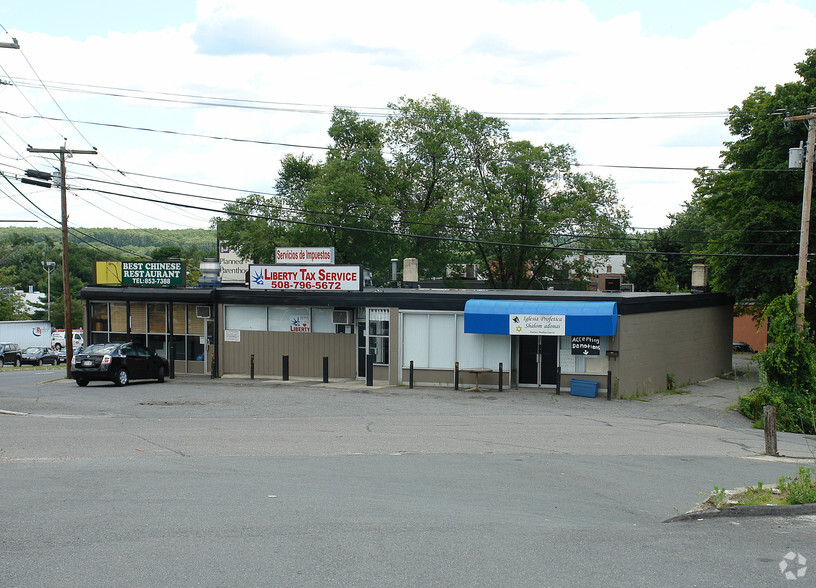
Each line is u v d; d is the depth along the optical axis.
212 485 10.34
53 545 7.45
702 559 7.23
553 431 16.61
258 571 6.68
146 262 30.47
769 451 14.16
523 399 22.42
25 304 92.88
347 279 26.86
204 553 7.20
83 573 6.61
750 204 32.81
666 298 26.64
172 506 9.09
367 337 26.47
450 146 50.34
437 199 52.81
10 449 13.38
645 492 10.41
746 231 32.28
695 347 29.98
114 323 31.06
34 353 51.09
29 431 15.67
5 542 7.55
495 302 23.78
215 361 28.72
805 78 33.19
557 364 24.31
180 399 22.02
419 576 6.58
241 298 28.33
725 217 38.72
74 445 13.85
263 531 7.98
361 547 7.42
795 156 23.70
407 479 10.98
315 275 27.19
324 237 47.25
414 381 25.41
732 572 6.85
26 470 11.39
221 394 23.28
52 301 96.81
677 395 25.58
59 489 10.03
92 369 25.56
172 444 14.07
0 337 55.88
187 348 30.03
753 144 32.97
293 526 8.20
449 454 13.33
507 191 48.75
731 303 34.94
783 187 32.50
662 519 8.86
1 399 22.11
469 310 23.77
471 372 24.00
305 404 20.95
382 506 9.22
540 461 12.77
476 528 8.22
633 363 24.47
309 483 10.57
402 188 51.53
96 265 31.09
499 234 47.56
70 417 18.33
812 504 9.22
